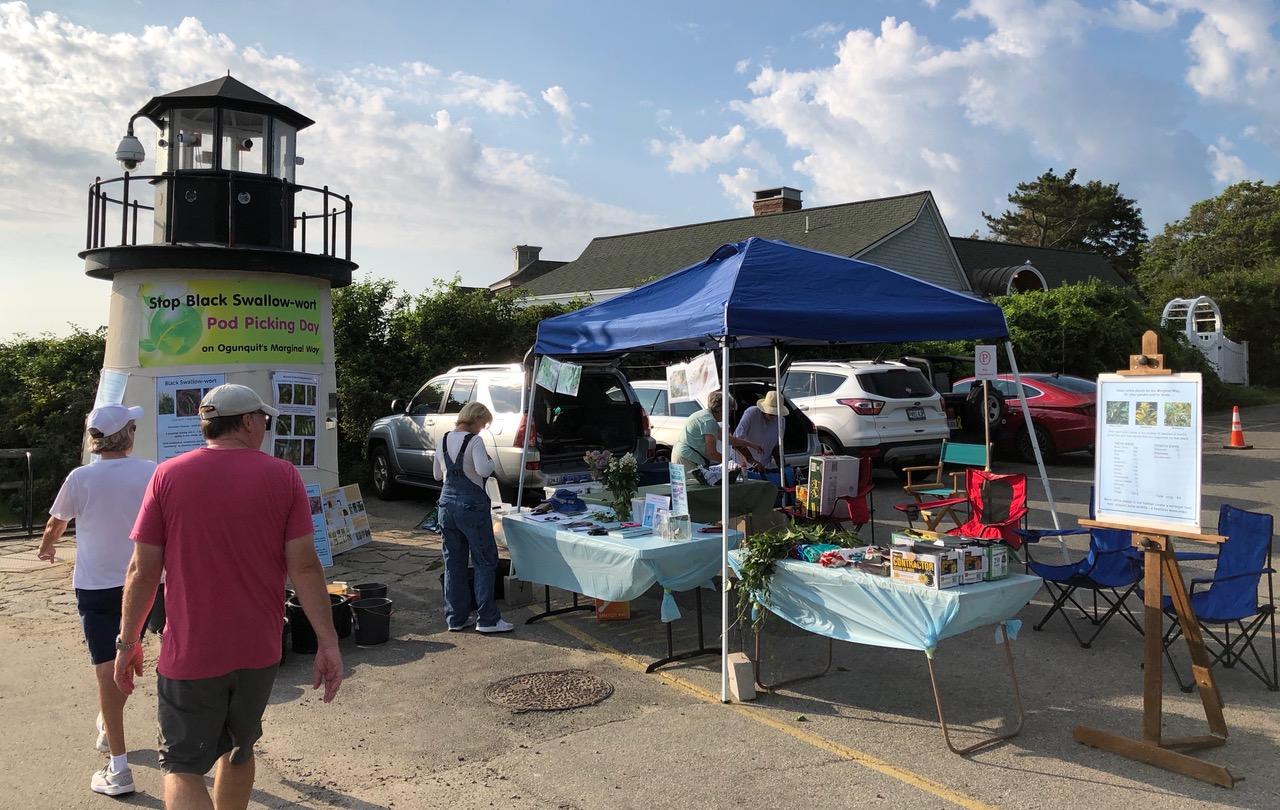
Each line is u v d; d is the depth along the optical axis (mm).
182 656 2934
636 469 6605
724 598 5180
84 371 12453
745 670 5027
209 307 8102
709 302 5637
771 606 5055
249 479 3047
